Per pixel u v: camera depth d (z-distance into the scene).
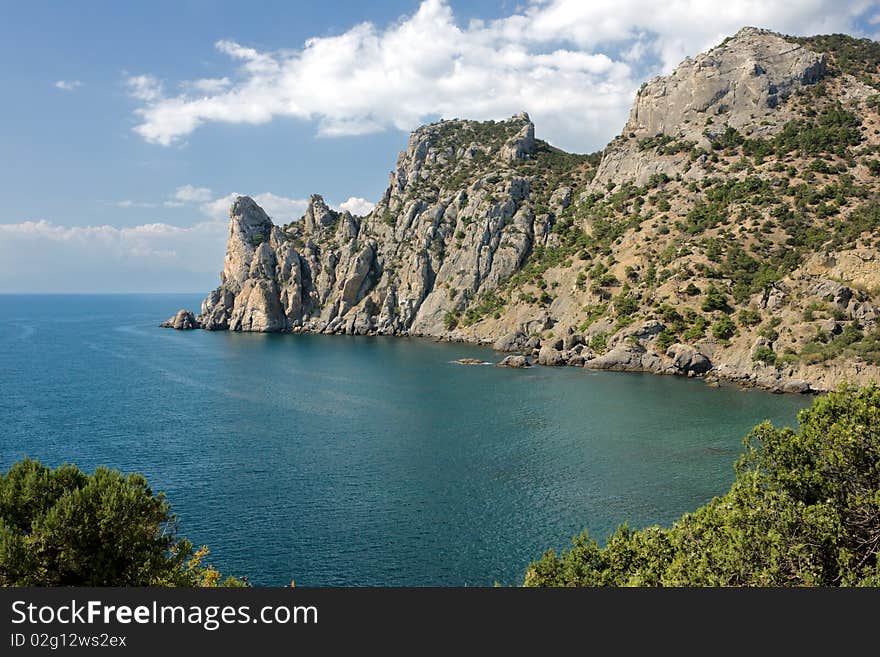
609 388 111.00
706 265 141.25
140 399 106.25
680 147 187.75
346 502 57.28
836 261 122.12
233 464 68.81
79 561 23.42
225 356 161.62
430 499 57.81
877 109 169.38
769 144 173.50
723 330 124.88
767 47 197.50
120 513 24.30
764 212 150.38
